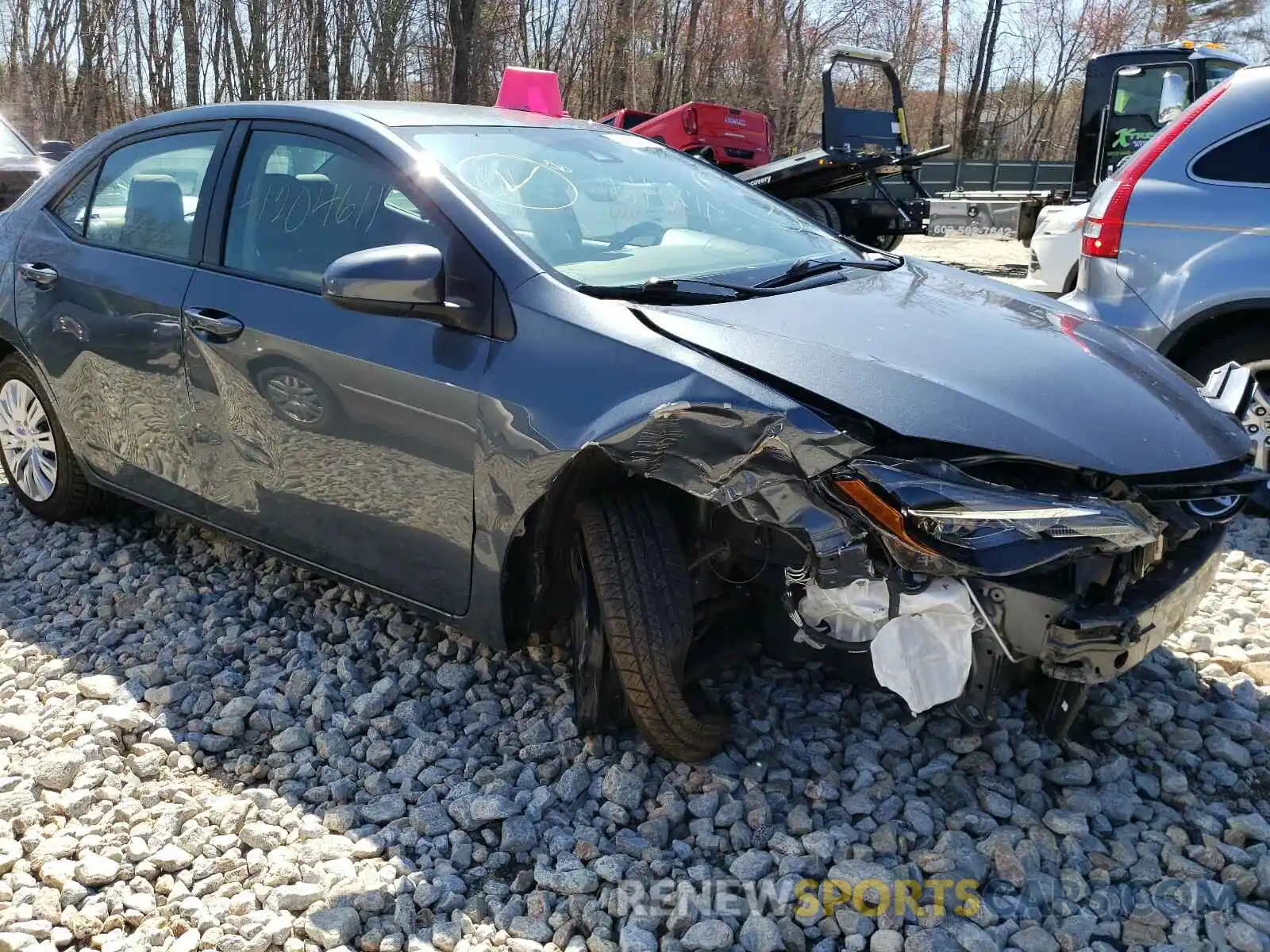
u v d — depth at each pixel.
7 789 2.77
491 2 26.47
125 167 3.95
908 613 2.41
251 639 3.53
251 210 3.44
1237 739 3.03
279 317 3.18
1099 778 2.78
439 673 3.26
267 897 2.43
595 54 29.72
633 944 2.26
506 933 2.34
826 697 3.13
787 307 2.81
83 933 2.34
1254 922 2.32
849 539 2.28
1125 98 11.49
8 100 27.28
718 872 2.48
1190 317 4.54
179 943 2.29
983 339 2.75
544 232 3.02
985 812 2.68
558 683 3.19
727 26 32.06
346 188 3.22
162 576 4.00
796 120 32.50
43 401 4.24
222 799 2.75
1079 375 2.63
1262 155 4.46
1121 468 2.37
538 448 2.59
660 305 2.75
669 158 3.84
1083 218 5.41
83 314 3.84
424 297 2.74
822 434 2.28
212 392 3.41
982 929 2.31
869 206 13.27
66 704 3.20
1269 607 3.82
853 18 35.41
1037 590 2.35
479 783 2.81
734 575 2.82
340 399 3.03
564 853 2.54
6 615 3.80
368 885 2.45
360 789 2.84
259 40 23.42
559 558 2.85
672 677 2.60
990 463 2.34
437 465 2.84
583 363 2.60
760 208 3.76
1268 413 4.47
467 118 3.51
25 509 4.58
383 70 23.34
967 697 2.48
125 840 2.61
